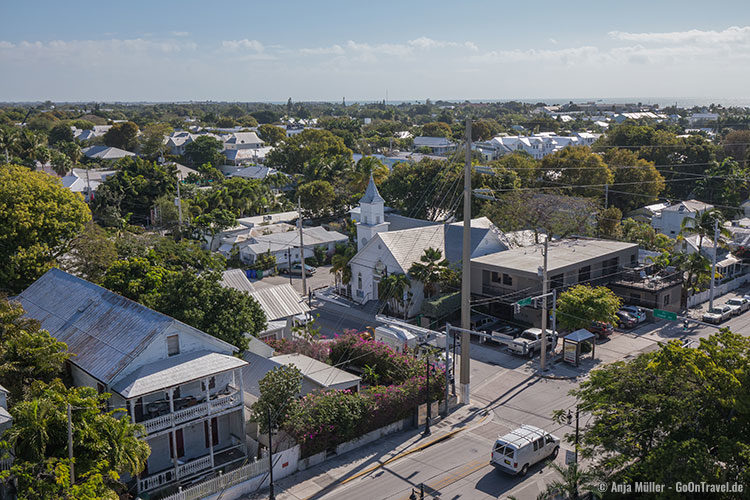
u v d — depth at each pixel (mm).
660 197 110812
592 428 26641
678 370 24422
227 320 37938
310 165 128500
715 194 102312
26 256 47000
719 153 128625
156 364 30625
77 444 24172
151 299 39375
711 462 20828
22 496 22094
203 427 32719
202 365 31188
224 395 32875
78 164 147500
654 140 129875
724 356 23750
